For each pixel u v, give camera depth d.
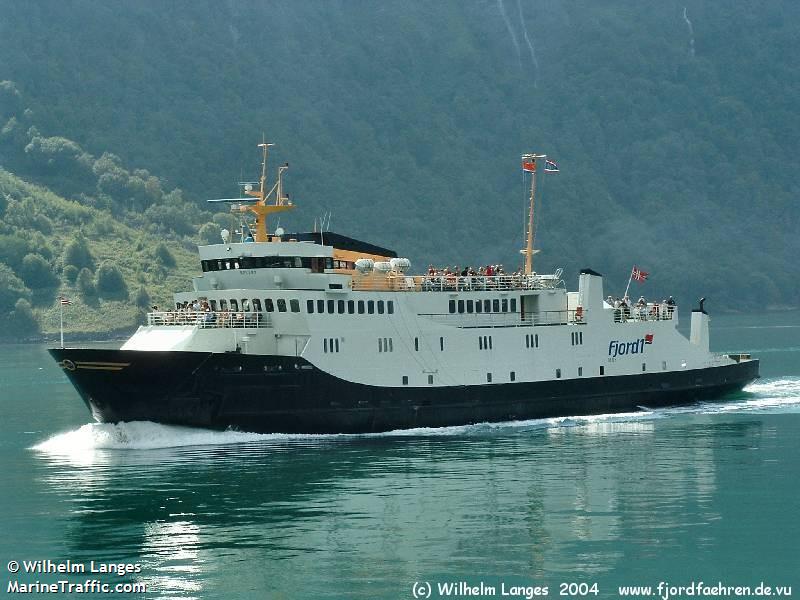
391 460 99.06
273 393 106.06
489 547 74.38
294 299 107.19
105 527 80.00
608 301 137.25
